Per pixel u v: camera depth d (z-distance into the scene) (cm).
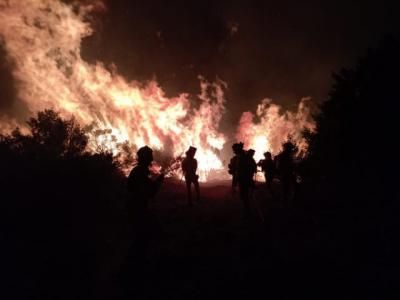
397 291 540
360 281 580
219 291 577
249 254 755
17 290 562
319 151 1320
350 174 1159
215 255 760
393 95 1163
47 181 754
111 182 934
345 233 827
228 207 1315
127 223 883
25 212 680
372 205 986
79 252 694
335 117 1281
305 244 788
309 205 1126
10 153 845
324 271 626
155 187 669
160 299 566
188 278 639
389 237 765
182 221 1104
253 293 562
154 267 686
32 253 636
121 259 717
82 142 1077
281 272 634
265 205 1285
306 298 536
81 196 802
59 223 714
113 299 571
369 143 1139
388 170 1088
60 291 584
